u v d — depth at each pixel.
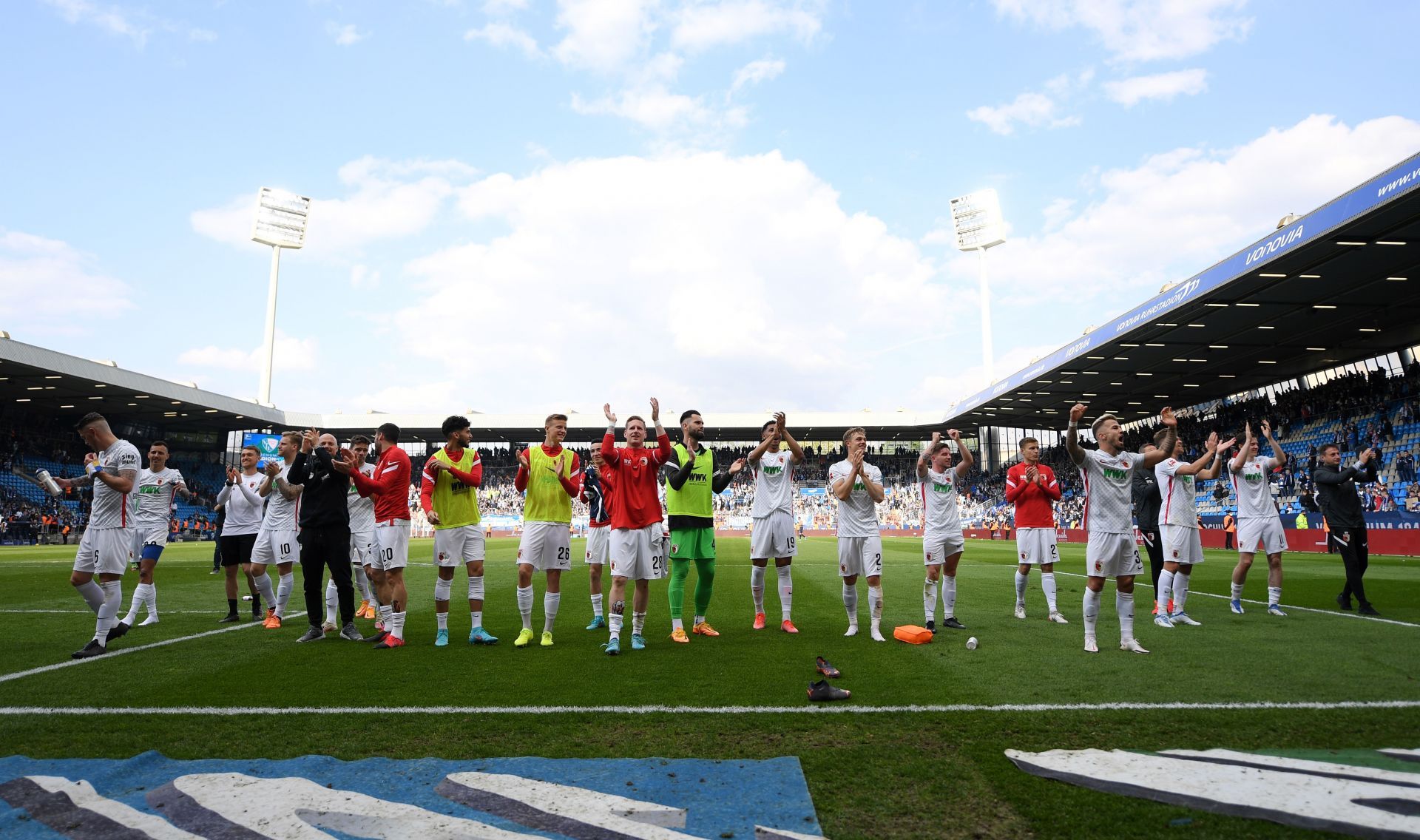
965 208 42.59
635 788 2.84
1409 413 23.06
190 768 3.11
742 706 4.02
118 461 5.86
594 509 7.13
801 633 6.66
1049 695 4.21
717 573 13.59
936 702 4.06
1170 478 7.02
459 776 2.98
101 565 5.79
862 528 6.34
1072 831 2.47
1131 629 5.66
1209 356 25.08
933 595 6.99
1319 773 2.89
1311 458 20.94
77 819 2.58
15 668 5.20
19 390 31.55
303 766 3.11
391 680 4.74
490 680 4.72
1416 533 18.39
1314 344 24.17
